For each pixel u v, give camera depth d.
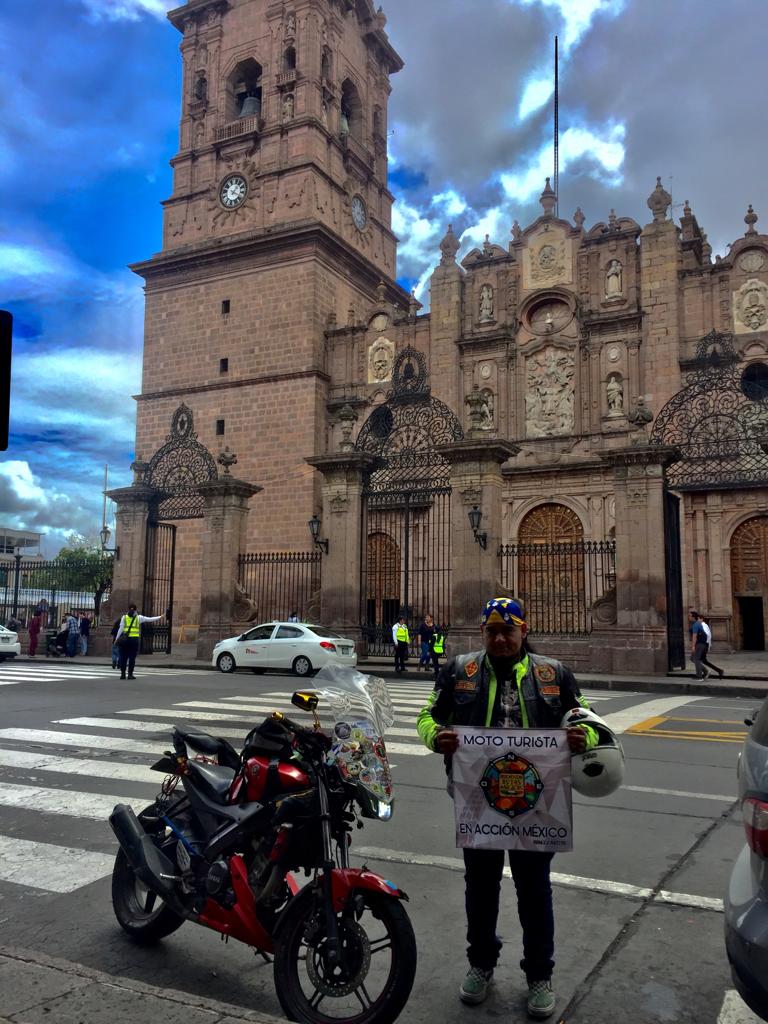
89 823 6.81
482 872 4.00
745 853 3.38
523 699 4.04
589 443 34.53
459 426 25.56
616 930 4.75
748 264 33.16
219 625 25.30
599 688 18.62
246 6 43.91
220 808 4.42
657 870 5.76
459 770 3.95
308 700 4.26
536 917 3.89
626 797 7.81
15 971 3.84
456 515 22.58
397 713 13.09
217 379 41.66
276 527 38.84
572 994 4.02
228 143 43.00
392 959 3.71
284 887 4.20
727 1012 3.83
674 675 19.89
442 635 22.03
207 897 4.28
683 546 32.59
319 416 39.38
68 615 29.06
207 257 42.25
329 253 41.19
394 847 6.28
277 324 40.50
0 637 25.05
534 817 3.84
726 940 3.14
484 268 38.09
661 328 33.88
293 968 3.82
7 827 6.71
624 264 35.28
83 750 9.68
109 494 28.44
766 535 31.67
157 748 9.77
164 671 22.27
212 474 27.31
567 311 36.12
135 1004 3.53
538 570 34.00
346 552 24.31
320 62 42.44
